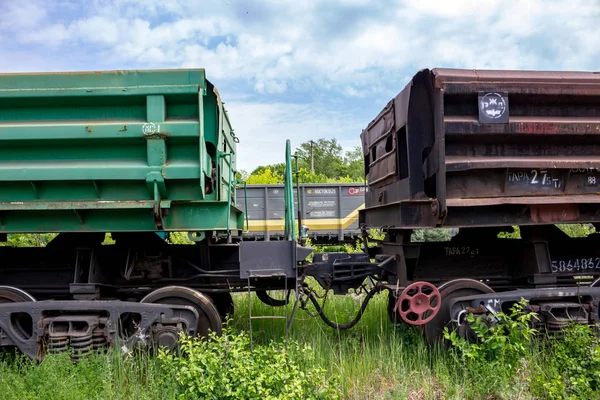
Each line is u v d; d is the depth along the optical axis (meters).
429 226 4.74
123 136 4.30
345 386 4.26
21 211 4.47
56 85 4.34
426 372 4.60
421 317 4.97
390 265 5.41
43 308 4.46
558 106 4.81
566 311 4.73
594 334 4.47
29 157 4.41
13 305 4.46
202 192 4.36
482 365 4.34
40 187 4.43
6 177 4.31
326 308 6.65
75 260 5.28
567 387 4.14
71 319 4.44
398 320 5.95
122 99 4.37
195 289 5.07
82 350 4.39
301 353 4.39
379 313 6.36
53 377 3.93
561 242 5.51
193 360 3.81
